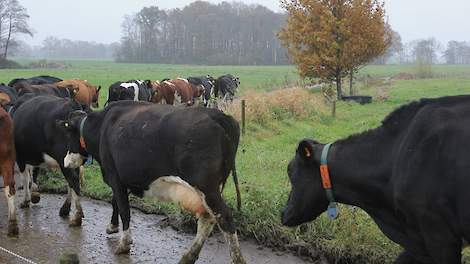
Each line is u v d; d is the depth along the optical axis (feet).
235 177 22.91
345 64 97.66
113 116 24.62
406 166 14.94
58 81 61.52
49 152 29.48
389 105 91.66
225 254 24.58
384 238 23.12
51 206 32.53
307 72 100.07
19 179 38.32
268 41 388.16
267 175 35.35
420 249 15.87
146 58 398.62
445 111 14.83
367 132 16.66
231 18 395.75
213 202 21.31
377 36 98.48
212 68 290.56
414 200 14.73
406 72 216.54
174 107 23.30
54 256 24.48
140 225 28.63
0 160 26.35
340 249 23.13
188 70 258.57
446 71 250.57
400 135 15.74
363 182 16.22
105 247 25.66
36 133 29.60
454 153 14.16
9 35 329.11
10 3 327.06
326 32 95.96
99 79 169.17
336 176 16.75
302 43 100.12
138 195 24.18
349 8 97.04
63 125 26.89
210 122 21.44
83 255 24.63
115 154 23.67
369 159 16.19
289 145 50.44
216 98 85.35
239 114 58.18
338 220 24.75
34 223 29.25
